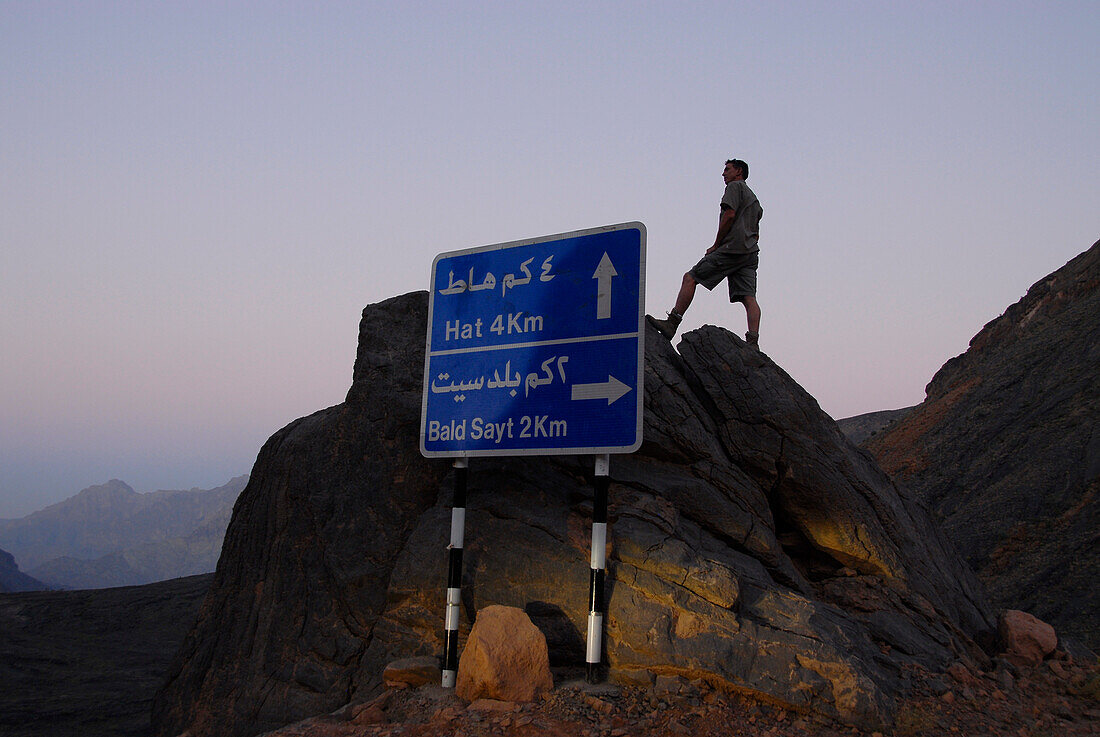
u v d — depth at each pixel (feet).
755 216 34.45
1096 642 61.67
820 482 31.37
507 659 22.71
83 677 54.34
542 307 27.27
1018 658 31.65
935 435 147.02
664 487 29.84
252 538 36.60
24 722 41.70
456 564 26.04
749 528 29.68
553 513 28.25
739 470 31.45
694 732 20.84
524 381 26.89
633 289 25.88
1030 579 78.18
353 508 32.32
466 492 29.25
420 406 32.01
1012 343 178.09
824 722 21.81
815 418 32.86
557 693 22.70
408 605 28.43
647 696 22.62
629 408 24.88
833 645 23.47
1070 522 84.79
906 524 35.78
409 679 25.18
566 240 27.48
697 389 33.12
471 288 28.91
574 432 25.54
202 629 37.27
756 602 25.34
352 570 30.94
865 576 31.65
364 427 33.32
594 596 24.00
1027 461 104.47
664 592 24.49
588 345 26.13
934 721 23.12
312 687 30.12
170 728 34.91
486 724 21.24
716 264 34.19
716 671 22.65
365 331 35.06
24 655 61.57
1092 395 108.99
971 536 95.09
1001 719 24.23
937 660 27.89
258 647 33.24
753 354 33.01
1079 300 157.99
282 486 35.99
